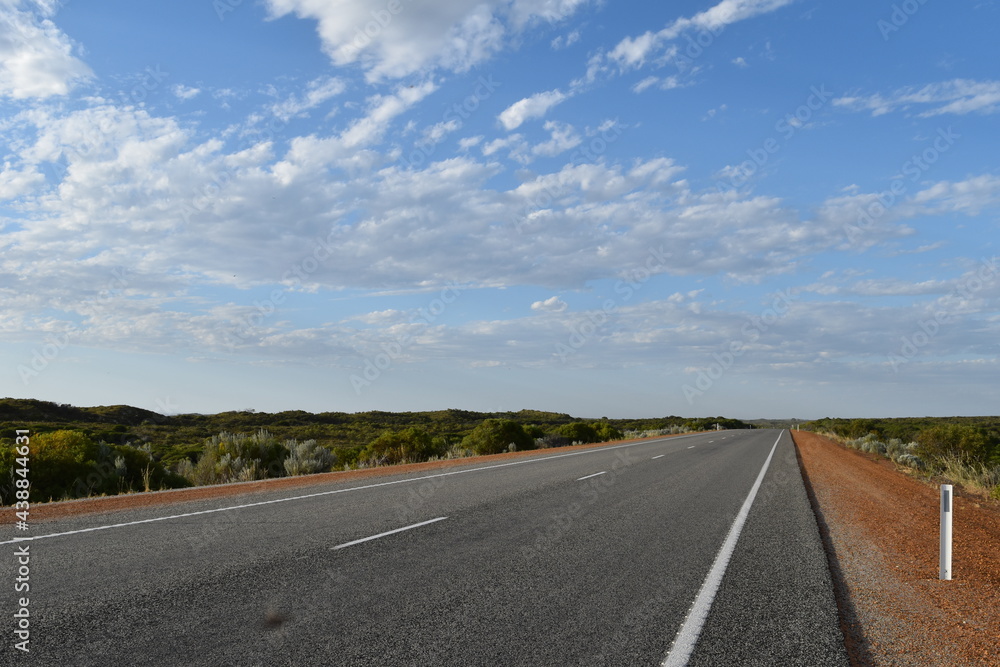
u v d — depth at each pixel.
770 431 71.69
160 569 6.27
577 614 5.08
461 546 7.56
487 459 23.77
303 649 4.21
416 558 6.89
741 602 5.52
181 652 4.12
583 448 32.28
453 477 15.99
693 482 15.32
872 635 4.93
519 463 21.03
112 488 15.84
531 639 4.49
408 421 73.25
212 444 21.69
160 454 29.28
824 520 10.64
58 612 4.90
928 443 28.67
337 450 29.92
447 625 4.74
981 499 14.66
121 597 5.31
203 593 5.45
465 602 5.33
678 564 6.89
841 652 4.37
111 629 4.54
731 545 7.97
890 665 4.32
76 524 8.88
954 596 6.06
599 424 56.47
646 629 4.76
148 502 11.28
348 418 71.38
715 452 27.64
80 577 5.94
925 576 6.86
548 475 16.55
